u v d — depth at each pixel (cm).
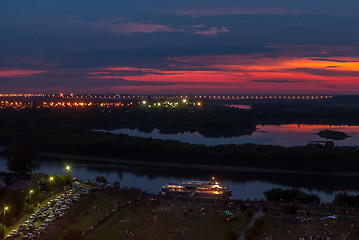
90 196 17525
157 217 15025
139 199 17488
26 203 15538
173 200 17462
